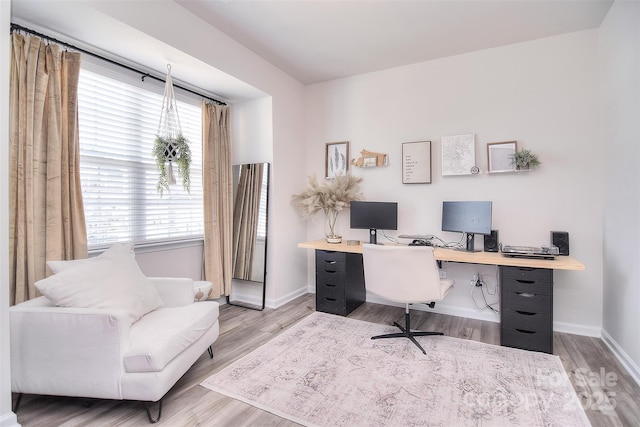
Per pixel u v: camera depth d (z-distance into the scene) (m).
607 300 2.56
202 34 2.64
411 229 3.46
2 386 1.50
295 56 3.30
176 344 1.77
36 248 2.05
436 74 3.33
